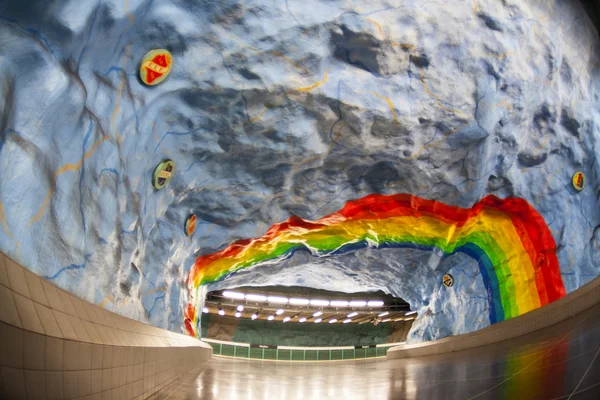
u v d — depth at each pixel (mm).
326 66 8367
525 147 10625
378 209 11461
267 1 7473
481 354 9578
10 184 4383
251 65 7789
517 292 11680
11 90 4398
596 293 8297
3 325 2654
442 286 13859
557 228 11164
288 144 9062
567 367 4648
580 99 10609
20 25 4508
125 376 4586
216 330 26062
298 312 23781
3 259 3158
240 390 7105
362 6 8039
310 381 9867
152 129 7512
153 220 8352
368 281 16125
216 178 9461
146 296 8469
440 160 10156
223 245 11352
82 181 5570
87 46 5398
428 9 8484
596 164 10945
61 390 3227
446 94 9148
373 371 12305
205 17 7164
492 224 11883
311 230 11961
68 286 5168
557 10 9898
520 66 9508
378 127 9258
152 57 6832
